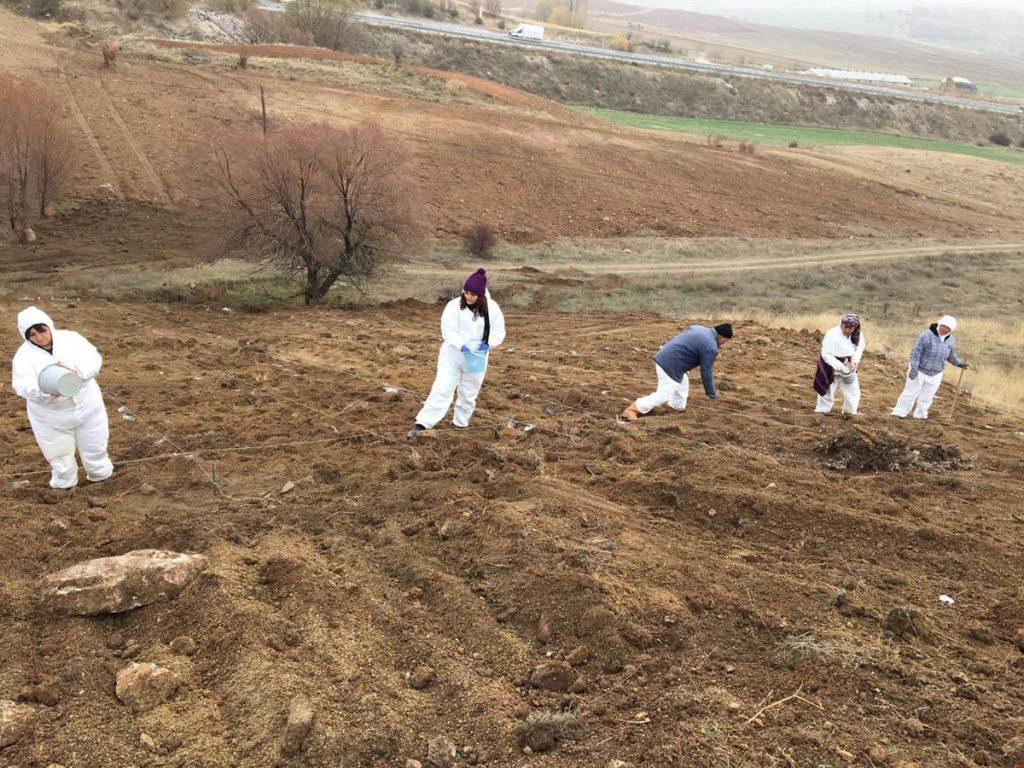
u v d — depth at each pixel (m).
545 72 75.25
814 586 5.09
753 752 3.55
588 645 4.35
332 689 3.91
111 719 3.72
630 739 3.64
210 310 20.25
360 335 16.05
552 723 3.70
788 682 4.09
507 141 45.06
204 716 3.73
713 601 4.80
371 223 23.03
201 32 61.72
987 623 4.82
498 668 4.21
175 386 10.51
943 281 35.22
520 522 5.63
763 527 6.13
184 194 33.47
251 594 4.71
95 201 31.66
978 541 5.98
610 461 7.52
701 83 80.19
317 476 7.00
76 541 5.51
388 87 49.62
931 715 3.85
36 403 6.25
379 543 5.58
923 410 10.98
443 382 8.05
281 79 47.28
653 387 11.33
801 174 52.03
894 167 59.31
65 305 18.39
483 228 32.59
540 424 8.73
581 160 45.44
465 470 6.89
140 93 41.28
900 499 6.89
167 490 6.67
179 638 4.27
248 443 7.93
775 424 9.23
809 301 29.00
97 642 4.31
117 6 61.28
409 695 3.95
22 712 3.63
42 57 43.41
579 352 14.74
